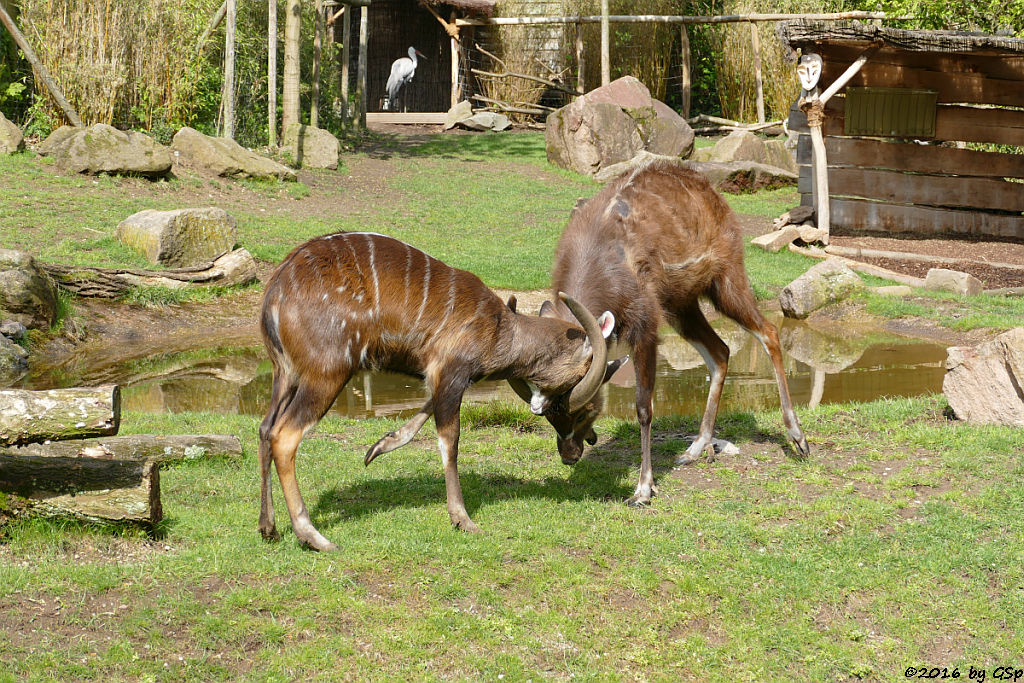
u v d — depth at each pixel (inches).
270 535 181.8
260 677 143.9
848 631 164.1
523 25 985.5
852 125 642.8
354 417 302.2
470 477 227.8
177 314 443.5
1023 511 202.7
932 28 724.7
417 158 812.0
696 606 169.0
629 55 995.9
